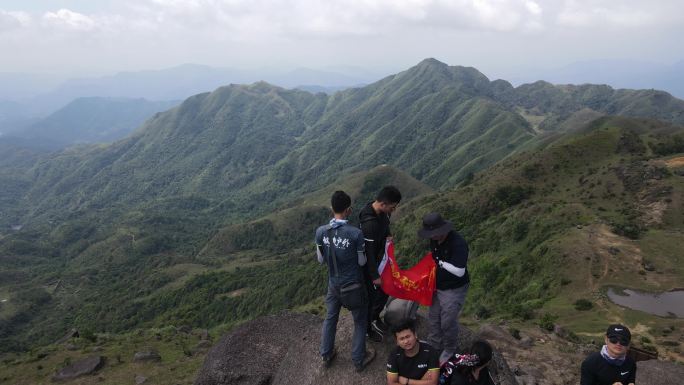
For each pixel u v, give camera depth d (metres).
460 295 7.20
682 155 96.12
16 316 148.00
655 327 42.03
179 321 107.31
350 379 7.37
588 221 75.62
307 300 89.56
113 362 25.30
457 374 6.20
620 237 67.69
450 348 7.43
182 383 21.00
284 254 169.25
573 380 13.69
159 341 30.38
